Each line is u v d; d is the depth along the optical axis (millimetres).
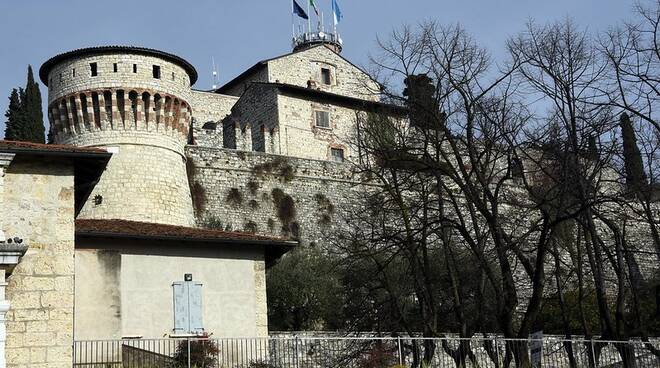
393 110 38562
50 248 20875
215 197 57656
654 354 30531
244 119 71688
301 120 68875
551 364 32531
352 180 62406
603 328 35250
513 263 48219
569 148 34438
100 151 21844
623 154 35562
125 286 29797
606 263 50406
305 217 60031
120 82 52375
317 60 76250
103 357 26891
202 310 30844
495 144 35750
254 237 32719
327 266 50531
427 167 35219
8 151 20578
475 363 29016
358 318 41906
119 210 50375
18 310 20188
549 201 33312
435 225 44500
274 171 60312
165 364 25938
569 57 34875
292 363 30344
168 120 53688
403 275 42906
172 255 31031
